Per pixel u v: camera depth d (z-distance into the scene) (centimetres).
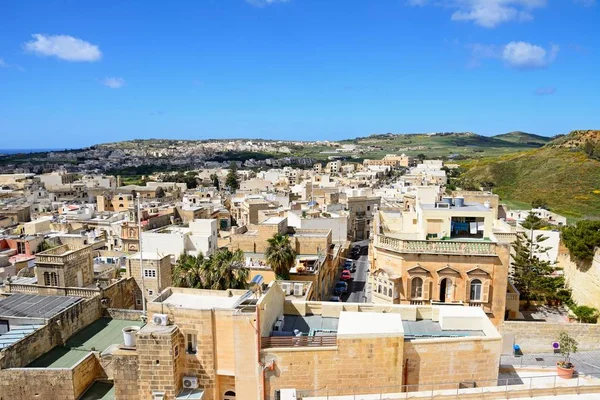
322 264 5997
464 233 4409
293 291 4588
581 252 5222
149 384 2623
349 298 6806
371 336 2470
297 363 2497
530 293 5597
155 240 6556
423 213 4400
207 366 2686
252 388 2591
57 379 3006
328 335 2681
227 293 3072
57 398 3016
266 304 2730
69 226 9300
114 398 3023
